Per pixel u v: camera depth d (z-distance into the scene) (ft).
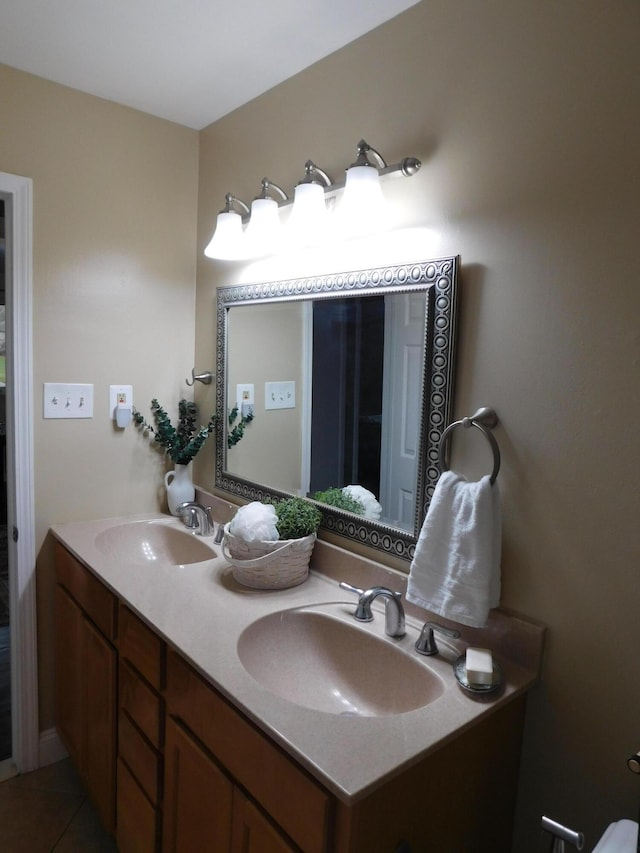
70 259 6.48
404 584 4.72
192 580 5.32
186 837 4.27
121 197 6.77
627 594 3.53
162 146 7.00
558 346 3.77
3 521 15.11
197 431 7.51
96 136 6.52
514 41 3.92
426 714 3.47
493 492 3.99
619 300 3.48
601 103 3.51
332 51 5.33
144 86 6.20
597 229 3.55
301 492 5.85
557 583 3.86
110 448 7.00
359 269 5.11
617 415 3.52
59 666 6.67
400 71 4.71
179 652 4.14
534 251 3.87
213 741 3.89
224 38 5.22
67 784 6.59
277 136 6.02
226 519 6.89
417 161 4.48
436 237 4.48
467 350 4.30
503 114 4.00
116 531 6.72
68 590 6.37
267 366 6.21
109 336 6.85
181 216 7.27
